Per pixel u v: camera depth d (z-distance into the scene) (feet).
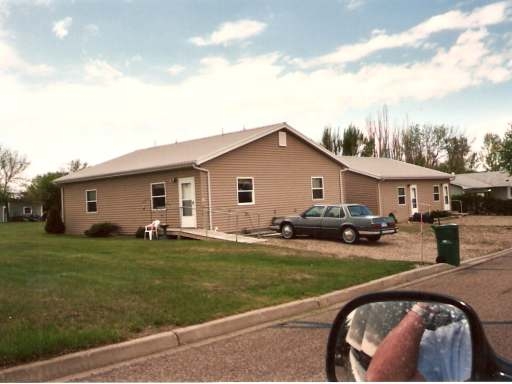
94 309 26.45
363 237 68.54
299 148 90.79
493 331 23.63
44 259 44.93
